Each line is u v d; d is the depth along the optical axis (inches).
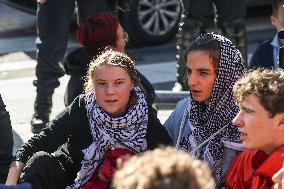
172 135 307.1
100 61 284.0
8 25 778.2
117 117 283.6
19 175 291.3
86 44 355.3
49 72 475.5
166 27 733.3
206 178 150.6
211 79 277.6
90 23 358.0
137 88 292.0
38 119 479.5
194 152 287.6
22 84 594.9
